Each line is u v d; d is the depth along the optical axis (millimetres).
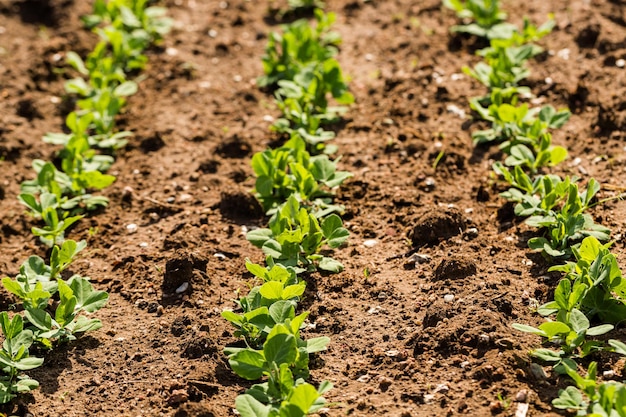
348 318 1845
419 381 1756
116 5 2418
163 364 1803
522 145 2010
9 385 1760
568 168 2023
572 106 2137
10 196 2084
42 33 2443
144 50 2381
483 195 2000
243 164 2104
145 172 2109
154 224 2016
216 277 1913
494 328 1786
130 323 1862
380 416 1724
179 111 2229
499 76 2150
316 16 2391
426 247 1931
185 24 2455
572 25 2305
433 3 2424
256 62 2336
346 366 1788
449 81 2223
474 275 1868
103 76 2234
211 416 1724
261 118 2197
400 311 1847
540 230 1920
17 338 1778
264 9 2484
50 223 1968
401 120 2154
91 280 1931
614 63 2197
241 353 1728
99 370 1805
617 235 1897
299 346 1759
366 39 2357
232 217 2012
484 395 1728
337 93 2131
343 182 2051
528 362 1748
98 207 2055
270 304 1796
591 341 1745
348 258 1932
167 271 1904
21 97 2264
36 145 2170
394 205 2004
